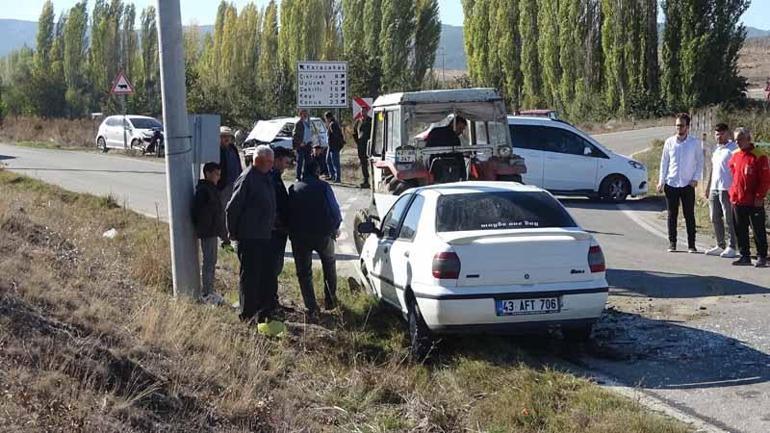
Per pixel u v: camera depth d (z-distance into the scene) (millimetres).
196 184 9797
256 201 8398
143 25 77375
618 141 38562
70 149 37906
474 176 12727
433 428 6148
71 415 5168
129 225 14203
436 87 58375
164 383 6066
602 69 55656
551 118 20766
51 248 9906
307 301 9242
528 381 6926
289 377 6984
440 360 7766
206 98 45531
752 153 11992
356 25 59500
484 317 7480
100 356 6090
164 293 9188
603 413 6207
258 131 29531
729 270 11875
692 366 7543
